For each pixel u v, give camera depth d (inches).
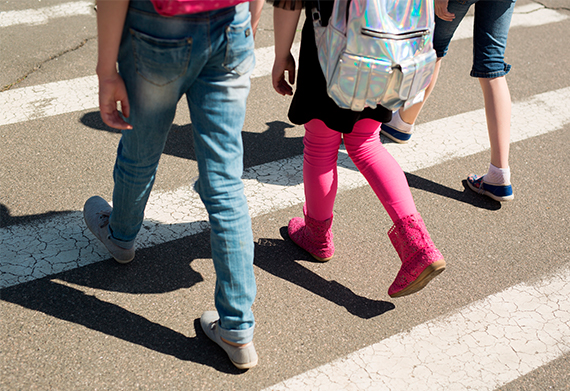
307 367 84.1
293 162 133.9
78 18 186.9
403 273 87.1
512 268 107.3
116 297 92.7
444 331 92.7
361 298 97.9
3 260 97.7
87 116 139.6
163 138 76.9
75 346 83.4
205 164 72.6
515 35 207.8
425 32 74.7
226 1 61.9
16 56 162.2
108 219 98.3
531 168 137.8
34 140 129.3
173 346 85.3
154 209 113.9
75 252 101.0
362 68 72.7
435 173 134.3
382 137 147.7
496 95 119.3
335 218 116.6
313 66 79.8
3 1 195.2
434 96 167.0
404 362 86.4
